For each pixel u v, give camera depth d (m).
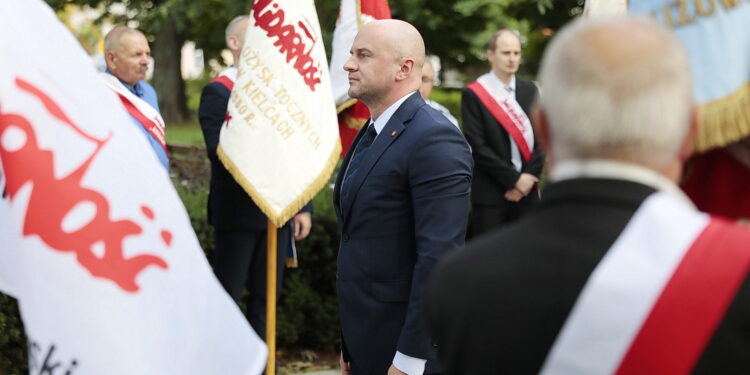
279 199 5.25
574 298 1.63
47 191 2.47
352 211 3.89
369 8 6.46
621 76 1.62
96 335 2.43
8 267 2.54
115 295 2.46
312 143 5.32
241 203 5.74
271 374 5.60
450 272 1.77
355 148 4.07
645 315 1.57
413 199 3.72
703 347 1.55
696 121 1.74
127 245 2.50
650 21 1.70
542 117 1.76
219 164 5.73
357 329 3.89
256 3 5.38
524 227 1.75
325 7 14.88
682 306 1.56
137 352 2.45
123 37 5.51
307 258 6.64
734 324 1.54
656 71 1.62
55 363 2.43
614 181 1.67
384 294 3.82
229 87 5.80
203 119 5.78
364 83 3.87
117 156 2.54
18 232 2.47
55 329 2.43
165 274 2.53
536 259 1.68
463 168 3.71
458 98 22.03
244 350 2.64
